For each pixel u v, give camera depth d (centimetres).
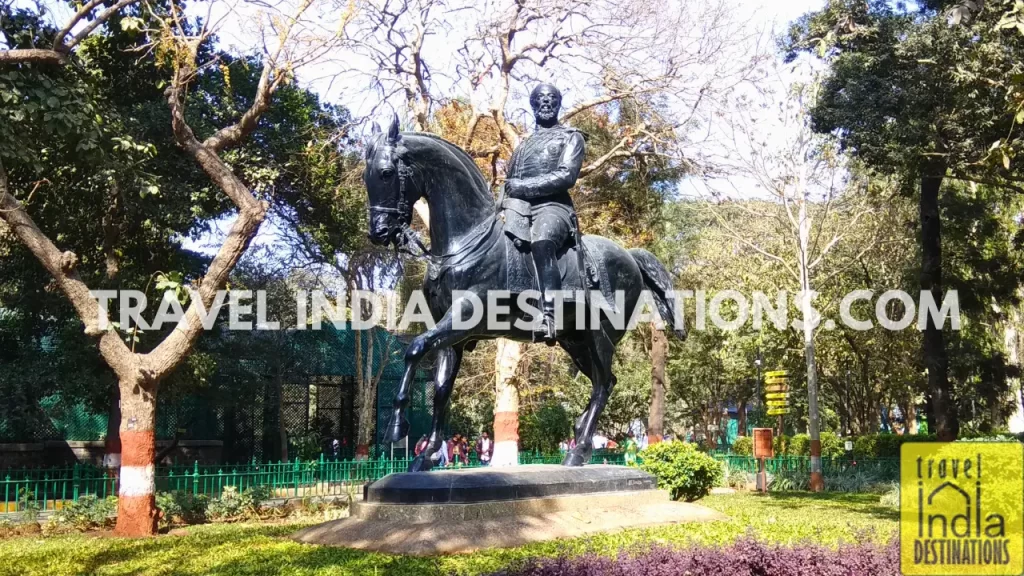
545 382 2316
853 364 2433
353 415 2417
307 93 1661
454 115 1755
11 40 1173
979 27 1090
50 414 1655
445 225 689
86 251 1462
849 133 1302
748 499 1316
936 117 1177
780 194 1803
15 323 1514
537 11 1592
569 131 749
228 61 1470
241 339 1945
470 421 2661
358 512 673
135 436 1036
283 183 1603
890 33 1240
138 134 1338
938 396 1695
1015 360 2253
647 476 812
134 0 1073
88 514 1092
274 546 669
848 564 484
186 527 1099
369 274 2152
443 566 537
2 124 988
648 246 1958
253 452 2197
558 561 468
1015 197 2127
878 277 2148
